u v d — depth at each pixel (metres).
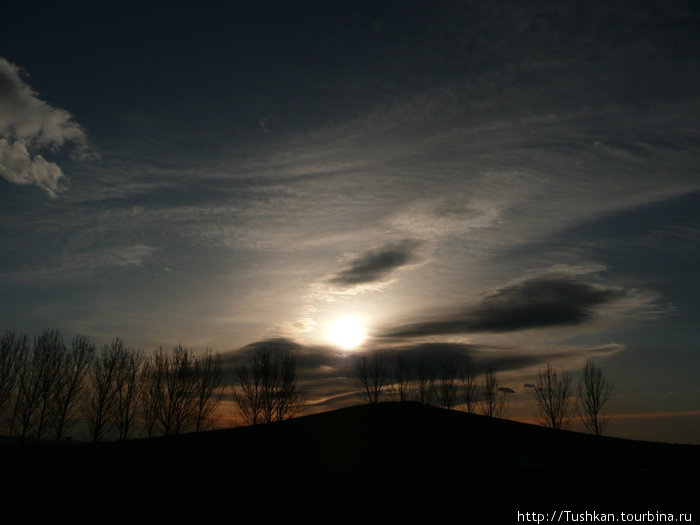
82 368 66.12
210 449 61.44
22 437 60.94
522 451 63.03
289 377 77.56
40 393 62.97
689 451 69.06
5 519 33.12
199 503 37.47
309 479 47.34
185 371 71.06
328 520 32.50
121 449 61.06
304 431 70.50
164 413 68.75
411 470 52.28
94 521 32.53
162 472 50.69
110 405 66.31
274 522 32.22
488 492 40.47
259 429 71.88
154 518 33.28
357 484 44.41
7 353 62.25
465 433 71.00
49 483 45.47
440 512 34.44
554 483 44.16
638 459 61.50
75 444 62.91
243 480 46.81
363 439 66.81
